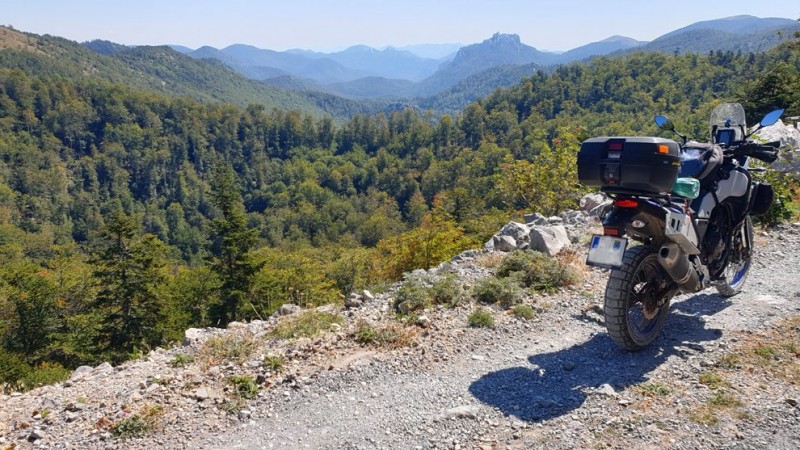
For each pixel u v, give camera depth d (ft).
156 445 12.10
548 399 13.03
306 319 19.52
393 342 16.99
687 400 12.37
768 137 44.45
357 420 12.73
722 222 17.70
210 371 15.53
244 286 118.52
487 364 15.44
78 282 148.36
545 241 26.27
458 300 20.24
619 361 14.87
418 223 476.13
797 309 17.07
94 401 14.32
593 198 41.65
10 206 590.14
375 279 80.43
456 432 11.96
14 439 12.64
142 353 19.81
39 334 125.70
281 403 13.75
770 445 10.53
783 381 12.84
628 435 11.24
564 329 17.65
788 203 31.19
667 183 13.60
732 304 18.31
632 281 14.56
